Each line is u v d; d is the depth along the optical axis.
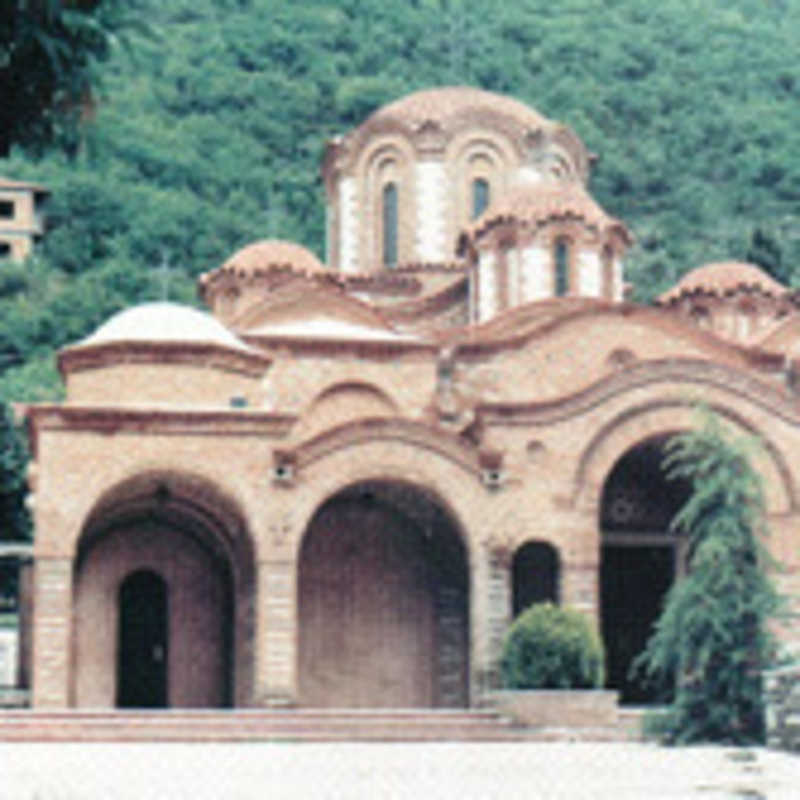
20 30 14.02
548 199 48.59
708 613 34.12
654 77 146.12
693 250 114.62
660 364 41.41
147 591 41.47
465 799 20.33
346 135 57.44
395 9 149.00
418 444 39.62
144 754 28.58
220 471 38.25
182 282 115.31
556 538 40.19
